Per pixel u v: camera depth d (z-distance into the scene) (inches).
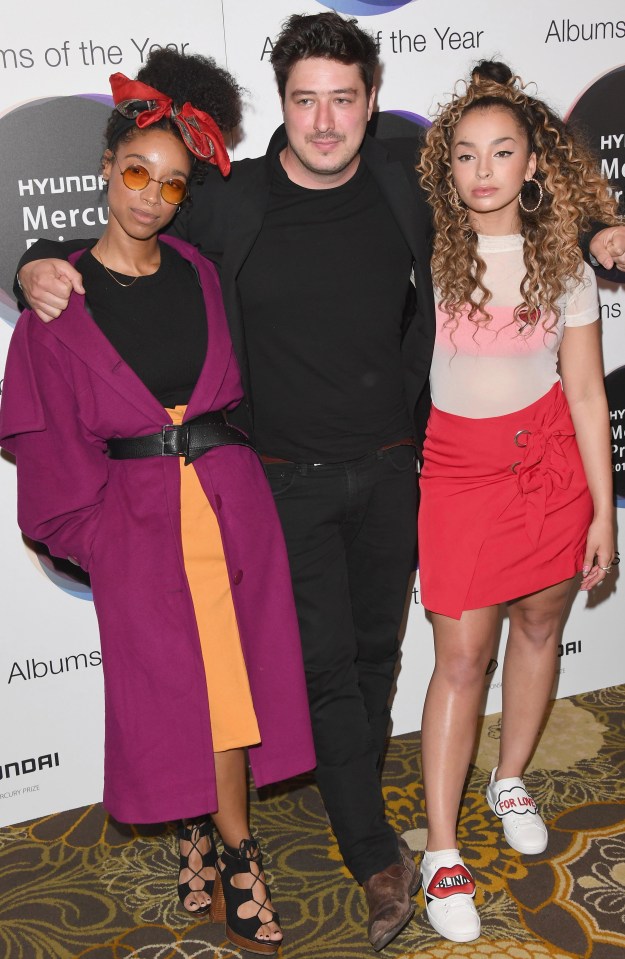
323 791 82.0
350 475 78.9
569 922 79.5
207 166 76.9
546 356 78.0
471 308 76.5
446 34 94.2
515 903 81.9
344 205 76.3
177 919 82.4
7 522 91.5
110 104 86.9
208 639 72.2
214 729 72.9
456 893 79.1
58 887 87.0
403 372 82.2
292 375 77.1
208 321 72.3
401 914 76.7
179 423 71.0
